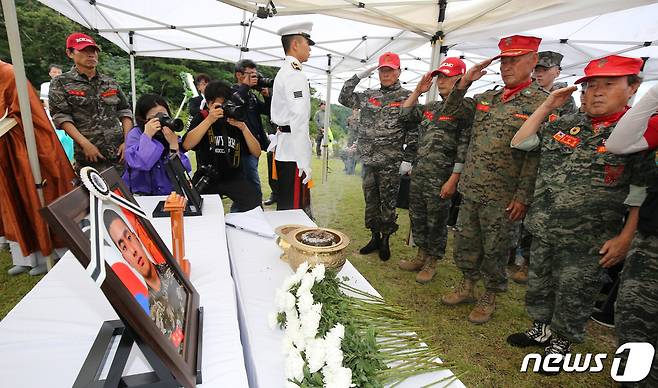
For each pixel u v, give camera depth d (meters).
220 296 0.97
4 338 0.76
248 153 2.60
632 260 1.42
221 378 0.69
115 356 0.65
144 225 0.78
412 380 0.77
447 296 2.42
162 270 0.76
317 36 4.88
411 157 3.33
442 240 2.69
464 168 2.24
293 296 0.85
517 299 2.59
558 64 2.86
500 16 2.79
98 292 0.95
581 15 2.33
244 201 2.55
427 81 2.66
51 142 2.16
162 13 4.48
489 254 2.13
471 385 1.71
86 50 2.68
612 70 1.40
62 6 4.16
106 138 2.91
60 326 0.81
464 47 5.03
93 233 0.52
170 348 0.60
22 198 2.15
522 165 1.99
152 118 1.97
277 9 2.91
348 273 1.26
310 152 2.45
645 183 1.38
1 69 2.00
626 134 1.30
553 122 1.72
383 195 3.08
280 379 0.74
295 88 2.29
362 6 2.90
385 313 0.96
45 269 2.36
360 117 3.32
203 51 6.19
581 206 1.56
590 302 1.62
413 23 3.14
